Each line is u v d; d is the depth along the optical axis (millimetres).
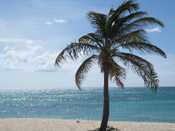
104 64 12062
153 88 11117
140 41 11500
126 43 11727
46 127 14875
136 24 11656
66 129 14117
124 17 12023
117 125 15555
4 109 42469
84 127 14797
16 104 56188
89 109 40094
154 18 11312
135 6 11609
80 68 12961
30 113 34562
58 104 53719
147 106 43875
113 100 66250
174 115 29141
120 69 12133
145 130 13703
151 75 11141
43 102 62844
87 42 12391
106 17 12344
